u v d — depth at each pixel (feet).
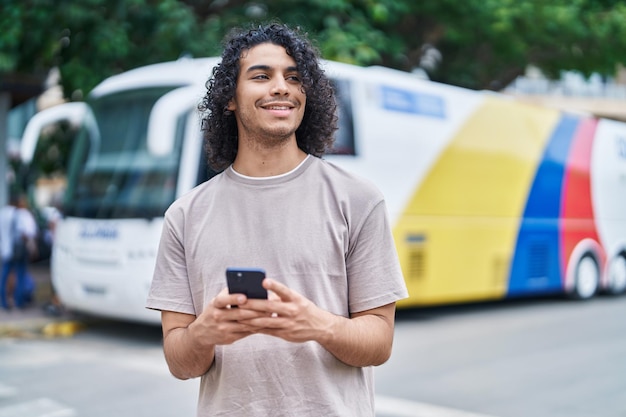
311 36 7.95
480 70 46.37
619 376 21.22
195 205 6.44
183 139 25.17
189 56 34.55
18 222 32.04
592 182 40.88
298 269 6.06
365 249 6.24
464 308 36.91
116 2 32.78
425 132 31.73
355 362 6.03
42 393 19.30
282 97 6.32
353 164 28.73
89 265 26.61
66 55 34.45
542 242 37.35
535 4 37.96
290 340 5.66
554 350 25.23
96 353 24.75
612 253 42.24
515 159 35.94
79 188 27.91
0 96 42.24
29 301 33.45
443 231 32.17
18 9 31.83
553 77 48.73
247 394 6.03
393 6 36.24
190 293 6.40
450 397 18.75
